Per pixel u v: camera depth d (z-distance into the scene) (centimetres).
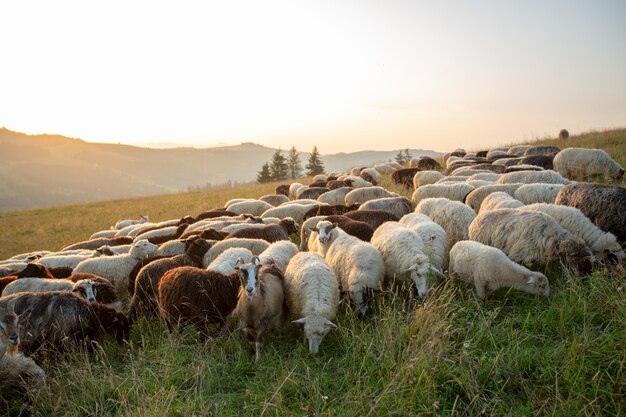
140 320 759
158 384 540
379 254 758
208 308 664
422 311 580
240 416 491
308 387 508
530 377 495
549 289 645
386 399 465
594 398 436
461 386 477
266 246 962
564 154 1617
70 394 551
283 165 9869
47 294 657
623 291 565
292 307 680
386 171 2998
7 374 550
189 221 1602
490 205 1020
